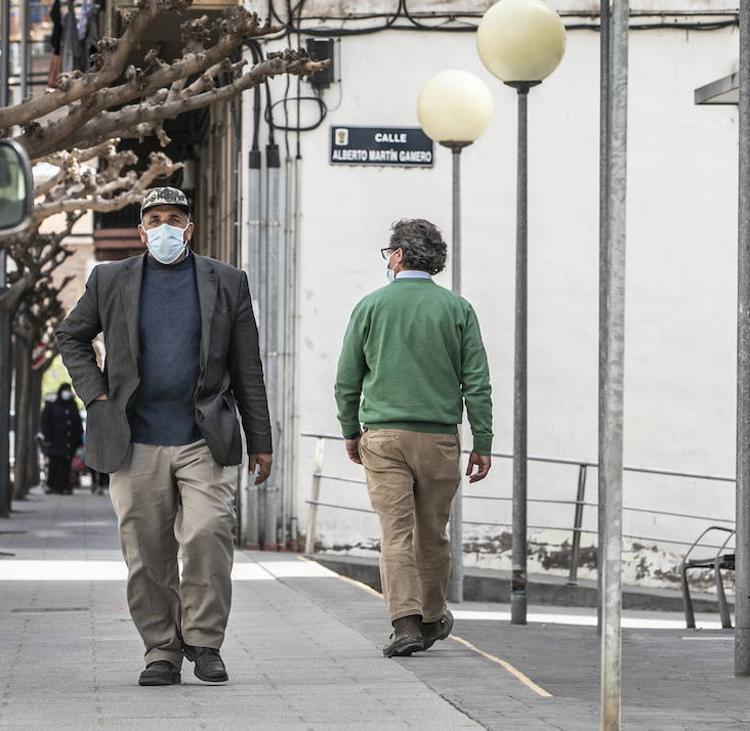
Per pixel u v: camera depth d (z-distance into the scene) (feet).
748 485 88.84
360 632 95.76
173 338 72.28
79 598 119.44
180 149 279.28
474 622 128.16
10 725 61.93
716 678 86.02
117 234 305.53
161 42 203.00
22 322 347.56
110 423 72.23
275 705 67.10
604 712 53.31
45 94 120.98
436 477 84.94
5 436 252.62
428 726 61.72
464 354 85.66
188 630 73.10
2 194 48.16
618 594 53.36
